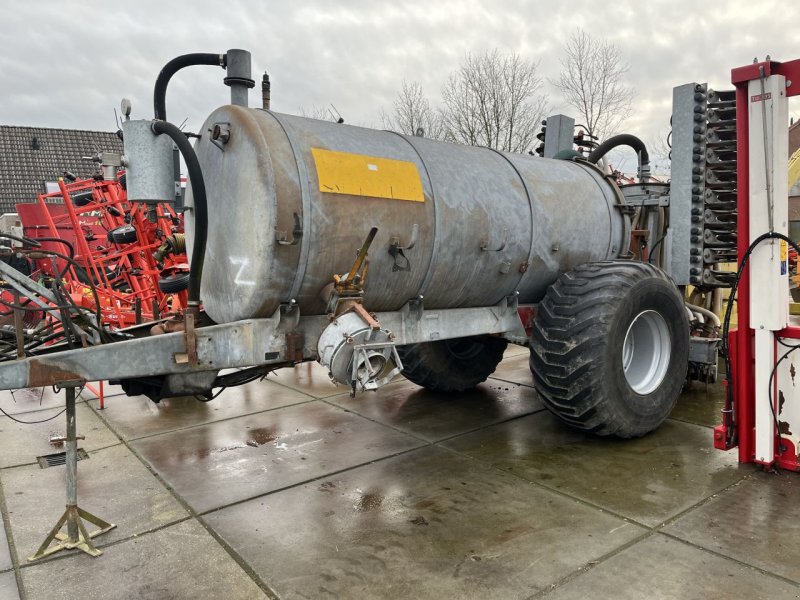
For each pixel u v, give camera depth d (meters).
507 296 4.20
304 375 6.33
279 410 5.07
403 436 4.34
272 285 3.03
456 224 3.61
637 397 3.96
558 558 2.65
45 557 2.78
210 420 4.82
